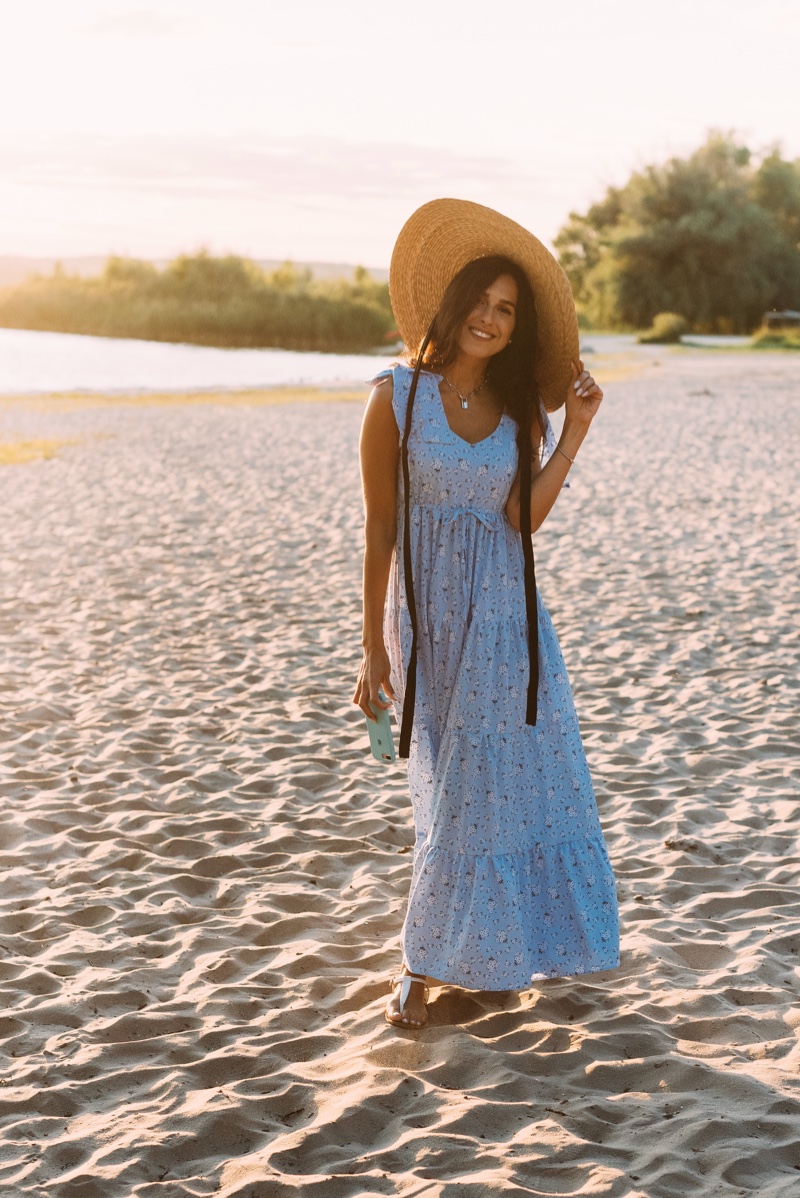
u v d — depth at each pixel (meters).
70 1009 3.49
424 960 3.29
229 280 76.94
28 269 84.69
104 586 9.66
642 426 22.06
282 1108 2.98
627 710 6.37
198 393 31.89
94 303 72.19
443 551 3.28
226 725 6.25
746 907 4.11
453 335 3.25
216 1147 2.84
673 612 8.38
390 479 3.33
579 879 3.33
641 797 5.14
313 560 10.59
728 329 77.25
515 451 3.31
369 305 69.12
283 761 5.69
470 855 3.24
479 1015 3.43
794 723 6.04
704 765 5.50
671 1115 2.88
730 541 11.03
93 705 6.59
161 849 4.73
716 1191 2.58
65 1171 2.74
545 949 3.33
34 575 10.10
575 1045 3.21
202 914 4.16
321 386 34.91
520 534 3.36
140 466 17.28
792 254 78.69
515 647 3.27
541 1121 2.86
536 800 3.30
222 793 5.30
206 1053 3.27
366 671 3.38
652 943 3.81
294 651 7.64
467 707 3.25
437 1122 2.87
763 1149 2.72
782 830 4.73
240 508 13.51
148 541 11.58
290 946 3.91
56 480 15.90
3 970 3.75
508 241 3.30
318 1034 3.33
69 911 4.17
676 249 77.62
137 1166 2.73
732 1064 3.10
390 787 5.36
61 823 5.00
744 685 6.71
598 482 15.19
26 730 6.20
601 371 38.88
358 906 4.17
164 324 68.50
